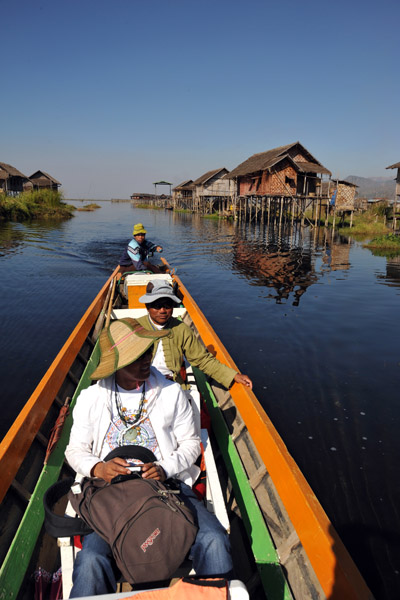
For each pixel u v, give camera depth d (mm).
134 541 1606
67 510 1994
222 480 2932
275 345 7094
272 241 23594
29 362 6375
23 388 5582
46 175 61875
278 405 5180
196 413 2779
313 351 6844
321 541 1901
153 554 1604
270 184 32312
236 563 2363
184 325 3213
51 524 1781
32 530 2131
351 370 6148
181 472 2098
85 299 10094
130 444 1955
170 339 3123
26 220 34344
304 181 34219
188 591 1383
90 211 65750
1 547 1997
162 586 1850
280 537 2238
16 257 16141
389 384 5727
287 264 15703
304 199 35625
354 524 3447
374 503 3652
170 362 3086
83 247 19578
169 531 1629
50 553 2215
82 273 13328
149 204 97562
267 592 2057
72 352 3904
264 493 2523
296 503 2168
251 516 2434
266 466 2551
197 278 12930
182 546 1636
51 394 3098
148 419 1971
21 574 1925
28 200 37031
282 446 2537
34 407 2781
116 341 1975
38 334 7590
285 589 1976
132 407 1961
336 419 4883
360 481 3914
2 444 2336
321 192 33250
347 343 7199
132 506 1661
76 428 1974
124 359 1832
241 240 24016
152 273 8352
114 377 1984
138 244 8516
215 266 15227
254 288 11516
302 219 33219
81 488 1824
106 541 1669
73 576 1692
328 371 6105
